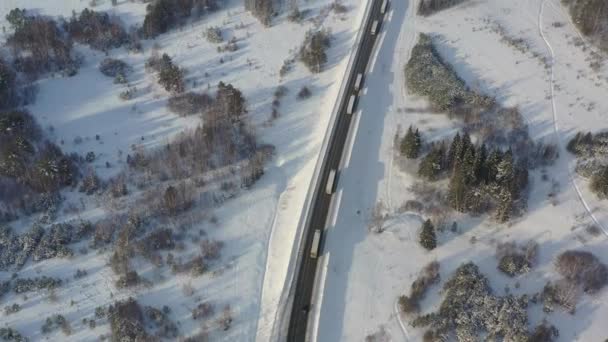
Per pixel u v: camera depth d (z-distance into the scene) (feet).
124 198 266.57
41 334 214.69
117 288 230.27
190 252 245.86
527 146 293.02
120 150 292.40
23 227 252.21
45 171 263.29
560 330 217.97
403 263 241.14
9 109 308.19
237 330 220.23
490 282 233.35
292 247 244.83
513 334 211.82
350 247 246.88
